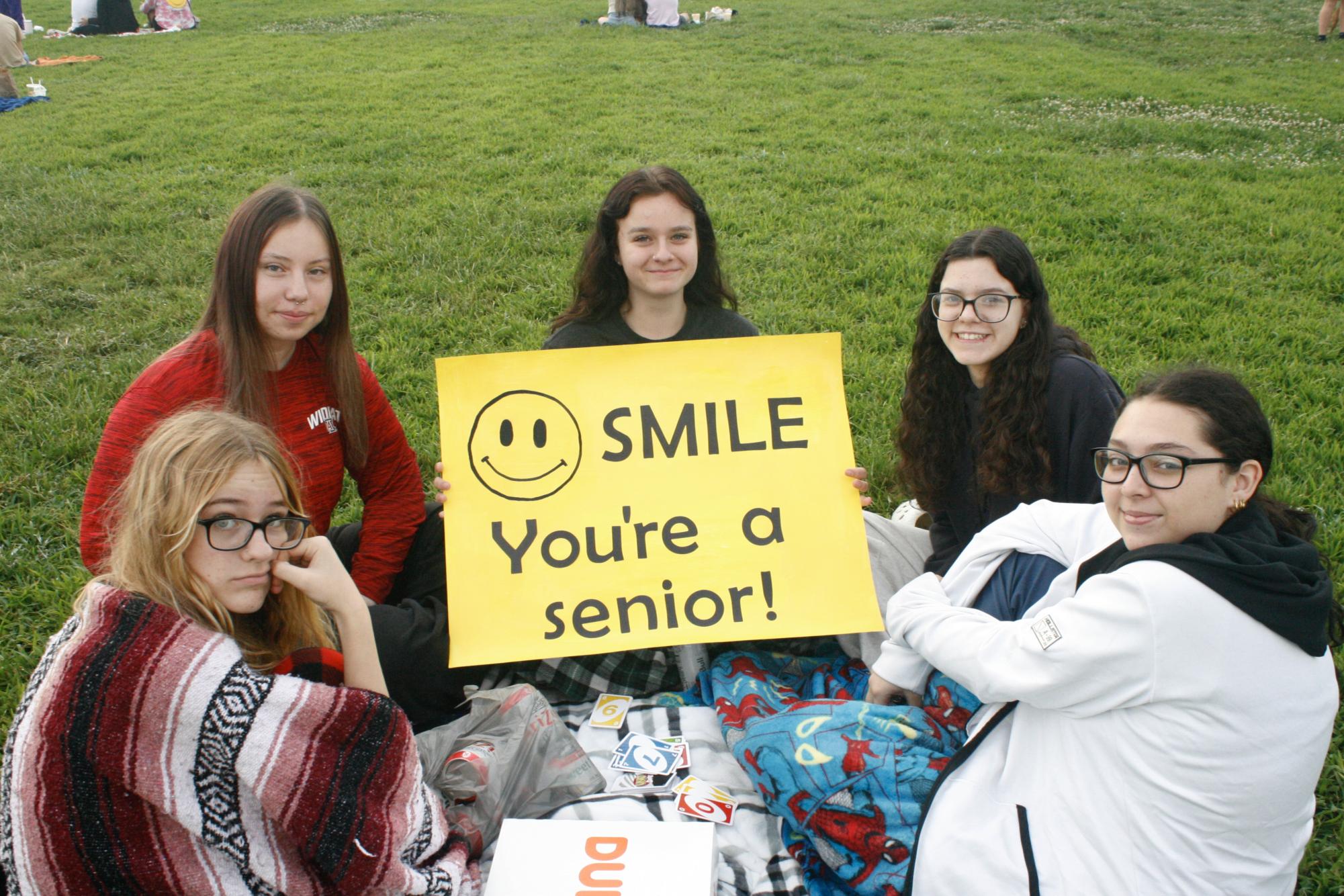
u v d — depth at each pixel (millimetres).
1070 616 2289
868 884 2572
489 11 21688
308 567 2400
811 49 16406
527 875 2457
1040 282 3256
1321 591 2133
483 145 10703
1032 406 3279
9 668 3645
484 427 3285
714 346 3354
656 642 3146
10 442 5102
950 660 2619
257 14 22328
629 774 2994
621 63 15375
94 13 20359
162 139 11258
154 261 7582
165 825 1983
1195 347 6207
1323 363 6035
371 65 15734
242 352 3006
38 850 1924
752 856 2740
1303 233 8203
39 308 6773
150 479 2074
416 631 3168
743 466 3318
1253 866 2227
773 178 9508
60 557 4309
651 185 3480
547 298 6801
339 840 2064
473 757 2758
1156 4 21984
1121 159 10422
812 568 3250
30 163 10438
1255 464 2188
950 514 3721
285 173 9891
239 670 2031
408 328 6430
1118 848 2234
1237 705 2111
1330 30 18047
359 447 3367
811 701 2934
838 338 3359
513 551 3229
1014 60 15578
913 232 7988
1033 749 2420
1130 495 2264
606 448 3307
